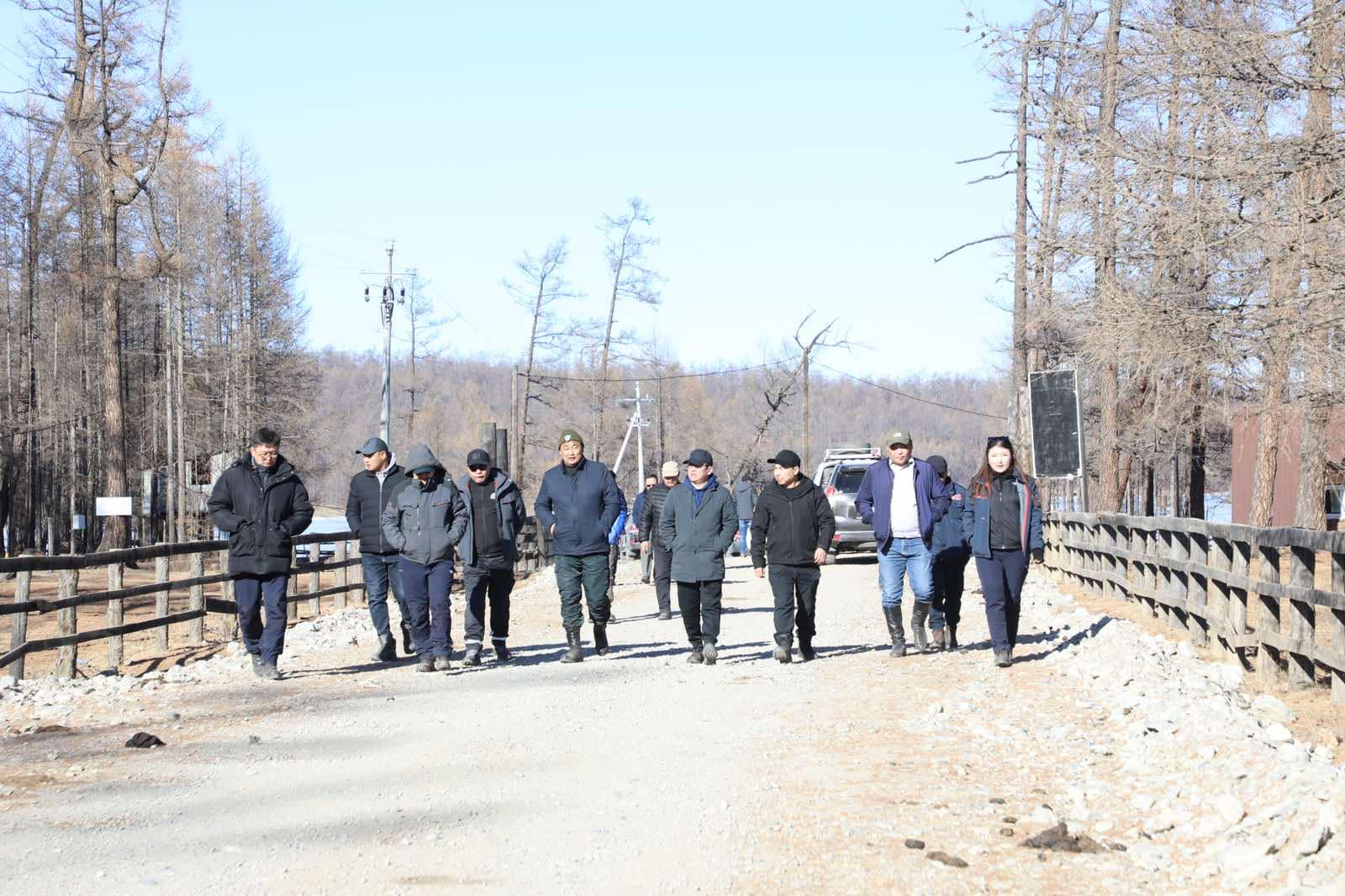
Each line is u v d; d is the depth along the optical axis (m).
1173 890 5.47
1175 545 13.93
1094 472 38.12
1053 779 7.55
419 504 12.75
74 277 40.81
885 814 6.74
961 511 13.95
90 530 66.50
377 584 13.62
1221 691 9.73
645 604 21.30
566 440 13.48
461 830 6.43
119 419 39.69
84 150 39.25
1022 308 30.05
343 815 6.72
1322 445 21.91
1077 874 5.68
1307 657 10.07
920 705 10.23
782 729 9.27
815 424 156.62
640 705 10.41
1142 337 14.02
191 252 55.56
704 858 5.93
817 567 13.10
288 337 65.31
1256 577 11.08
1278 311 13.16
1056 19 16.75
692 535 12.95
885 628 16.62
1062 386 21.94
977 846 6.11
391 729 9.38
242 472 12.27
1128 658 11.15
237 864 5.78
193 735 9.16
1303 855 5.52
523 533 27.61
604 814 6.75
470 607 13.15
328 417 71.69
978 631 15.84
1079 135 14.62
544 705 10.43
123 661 15.01
